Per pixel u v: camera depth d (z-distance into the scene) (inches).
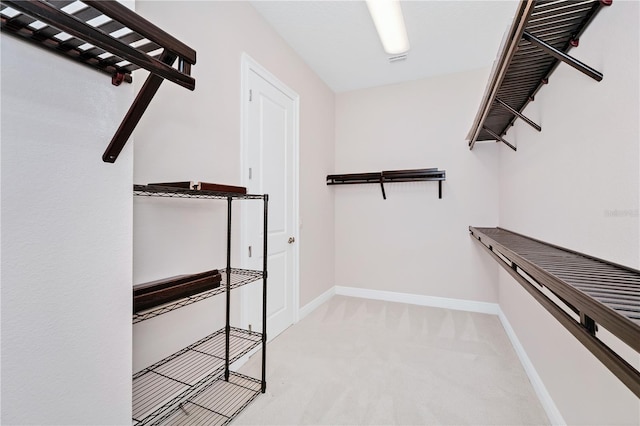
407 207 135.2
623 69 38.3
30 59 29.1
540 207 69.2
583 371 47.4
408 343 92.7
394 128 137.4
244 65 81.0
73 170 32.7
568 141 54.4
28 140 29.0
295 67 109.7
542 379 65.5
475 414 60.8
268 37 92.3
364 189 142.7
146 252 55.1
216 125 71.5
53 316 31.1
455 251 127.0
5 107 27.5
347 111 146.6
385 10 81.3
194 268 65.4
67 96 32.0
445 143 128.4
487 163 122.0
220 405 61.7
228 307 69.8
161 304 46.4
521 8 39.8
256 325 87.1
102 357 35.4
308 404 63.4
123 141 35.6
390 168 138.0
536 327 70.7
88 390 34.0
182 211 62.7
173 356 57.9
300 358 83.1
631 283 29.0
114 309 36.8
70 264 32.5
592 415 44.5
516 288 89.8
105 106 35.6
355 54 111.1
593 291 25.9
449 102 127.6
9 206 27.9
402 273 135.9
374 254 141.2
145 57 27.5
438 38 99.7
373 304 132.4
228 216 70.2
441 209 129.3
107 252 36.0
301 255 115.9
